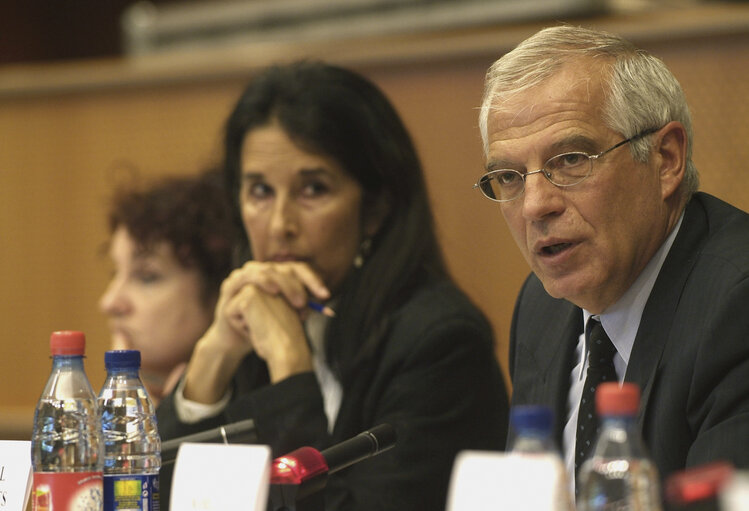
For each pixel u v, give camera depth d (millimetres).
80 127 14266
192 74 13719
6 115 14609
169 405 7449
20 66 20656
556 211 5324
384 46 12734
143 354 9734
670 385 5074
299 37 15078
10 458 4742
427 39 12852
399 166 8008
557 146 5312
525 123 5383
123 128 14078
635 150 5363
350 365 7414
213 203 9695
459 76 12336
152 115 13930
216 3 19797
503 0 13297
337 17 14781
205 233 9641
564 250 5398
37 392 14211
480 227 12117
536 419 3447
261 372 7871
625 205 5355
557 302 6555
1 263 14484
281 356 7125
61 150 14344
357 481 6652
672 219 5566
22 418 13539
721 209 5586
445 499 6828
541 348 6434
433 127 12438
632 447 3787
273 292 7469
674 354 5133
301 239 7852
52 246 14305
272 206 7922
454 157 12312
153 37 16188
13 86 14555
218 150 9812
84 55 21172
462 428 7047
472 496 3381
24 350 14312
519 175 5461
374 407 7238
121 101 14102
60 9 21188
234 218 8531
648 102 5398
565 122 5301
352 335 7516
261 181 7938
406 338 7250
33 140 14461
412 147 8180
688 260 5383
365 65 12828
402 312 7480
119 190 10234
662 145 5488
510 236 11953
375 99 8102
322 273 7891
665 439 5031
